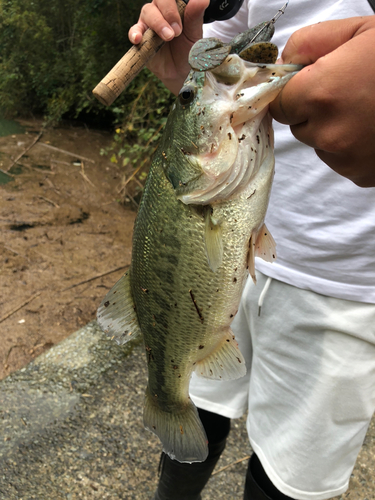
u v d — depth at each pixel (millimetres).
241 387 1578
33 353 2781
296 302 1291
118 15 6570
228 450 2238
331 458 1293
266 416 1427
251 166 861
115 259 3996
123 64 1126
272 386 1389
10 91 8852
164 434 1251
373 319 1205
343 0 1063
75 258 3961
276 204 1283
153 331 1081
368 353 1233
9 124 8383
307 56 730
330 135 657
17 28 8727
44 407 2377
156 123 5074
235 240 910
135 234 1034
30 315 3146
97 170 6250
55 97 8484
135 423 2316
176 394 1188
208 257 894
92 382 2555
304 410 1297
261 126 865
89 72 7246
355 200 1144
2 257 3867
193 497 1686
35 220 4637
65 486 2002
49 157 6660
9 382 2529
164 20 1127
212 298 964
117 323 1145
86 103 7289
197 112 848
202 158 862
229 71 796
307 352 1290
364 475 2094
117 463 2119
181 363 1107
